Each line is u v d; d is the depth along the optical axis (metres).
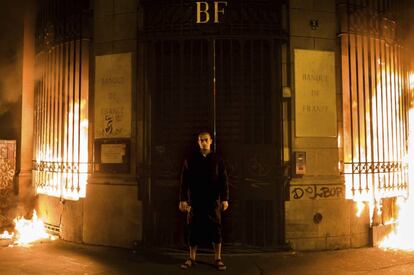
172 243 7.01
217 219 6.07
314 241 6.99
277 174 6.91
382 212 7.60
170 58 7.15
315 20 7.27
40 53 8.94
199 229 6.06
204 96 7.04
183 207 6.11
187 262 6.06
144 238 7.02
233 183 6.91
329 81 7.28
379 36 7.78
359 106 7.40
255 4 7.00
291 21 7.18
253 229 6.92
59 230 8.05
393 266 6.05
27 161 9.44
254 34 6.95
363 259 6.44
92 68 7.74
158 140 7.12
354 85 7.38
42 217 8.65
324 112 7.21
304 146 7.08
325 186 7.09
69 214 7.81
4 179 9.12
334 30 7.38
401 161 8.07
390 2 8.06
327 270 5.88
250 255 6.64
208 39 6.98
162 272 5.84
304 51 7.19
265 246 6.87
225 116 7.02
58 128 8.16
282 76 7.08
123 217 7.23
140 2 7.17
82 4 7.88
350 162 7.29
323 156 7.15
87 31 7.79
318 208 7.04
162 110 7.14
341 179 7.22
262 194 6.92
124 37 7.44
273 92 7.00
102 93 7.54
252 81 7.04
